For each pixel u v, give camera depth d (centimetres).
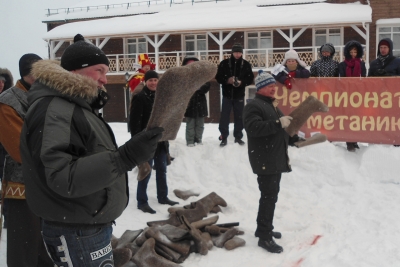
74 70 241
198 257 432
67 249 231
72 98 228
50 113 217
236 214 564
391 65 736
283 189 657
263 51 2253
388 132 711
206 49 2338
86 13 2761
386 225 493
